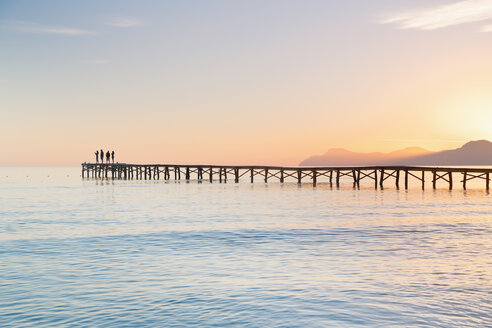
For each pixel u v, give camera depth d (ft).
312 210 133.69
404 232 90.02
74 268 58.39
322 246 74.28
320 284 49.62
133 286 49.32
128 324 37.96
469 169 218.38
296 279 51.88
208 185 290.76
